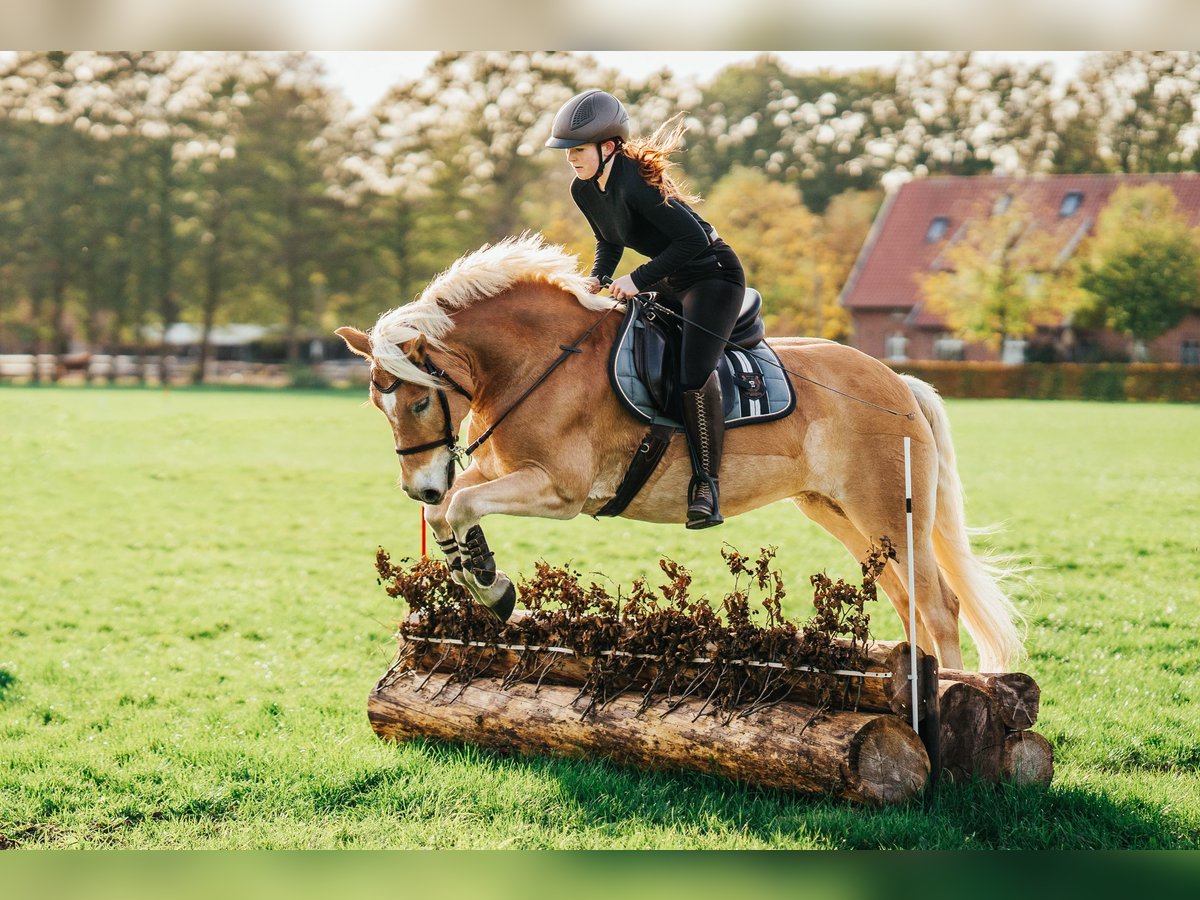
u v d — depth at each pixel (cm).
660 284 521
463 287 495
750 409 514
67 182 5628
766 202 5062
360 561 1108
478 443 495
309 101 5594
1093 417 3112
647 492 515
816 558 1088
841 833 421
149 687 665
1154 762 527
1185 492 1552
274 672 699
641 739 476
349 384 5012
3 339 6512
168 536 1246
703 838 422
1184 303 4741
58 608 899
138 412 2958
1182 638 757
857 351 566
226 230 5594
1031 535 1198
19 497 1538
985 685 473
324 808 464
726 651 467
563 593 511
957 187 5622
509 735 507
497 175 5297
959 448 2208
